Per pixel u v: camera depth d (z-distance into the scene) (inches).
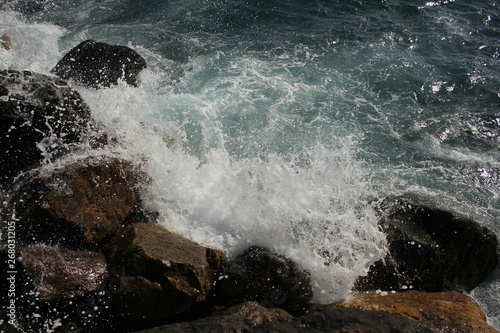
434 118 270.2
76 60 271.7
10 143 182.5
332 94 285.6
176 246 163.3
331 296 162.9
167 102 270.8
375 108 276.1
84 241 169.6
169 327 133.2
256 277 160.6
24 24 364.8
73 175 174.2
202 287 154.9
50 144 188.9
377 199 198.4
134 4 408.5
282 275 161.3
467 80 301.1
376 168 233.1
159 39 348.2
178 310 152.4
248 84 291.6
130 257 155.3
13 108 178.9
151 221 186.2
